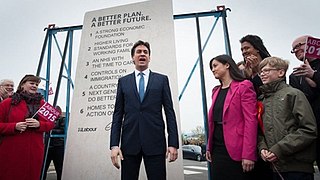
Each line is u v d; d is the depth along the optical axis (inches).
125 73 155.0
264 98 92.3
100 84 157.8
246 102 89.7
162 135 95.8
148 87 98.3
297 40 95.4
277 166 81.1
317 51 89.7
